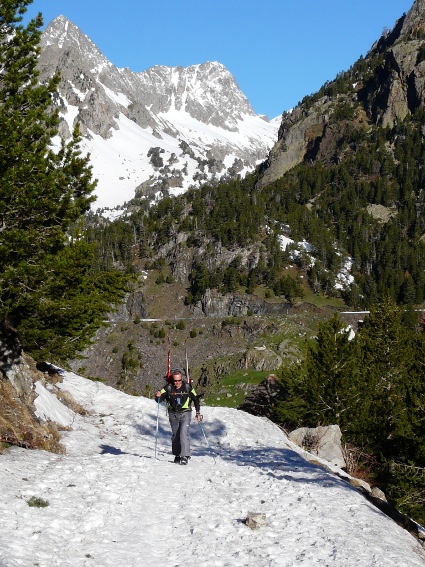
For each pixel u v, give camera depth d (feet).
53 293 53.21
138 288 558.56
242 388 248.32
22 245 40.88
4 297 46.60
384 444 94.84
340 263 559.38
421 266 537.65
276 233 590.96
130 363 419.95
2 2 45.14
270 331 414.21
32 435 40.60
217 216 629.51
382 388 122.52
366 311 478.59
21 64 45.39
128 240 631.15
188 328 469.16
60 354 71.26
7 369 45.83
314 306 493.36
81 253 56.49
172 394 41.47
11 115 42.55
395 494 76.28
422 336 133.59
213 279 527.81
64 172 45.34
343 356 102.12
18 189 40.32
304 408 106.63
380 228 624.18
